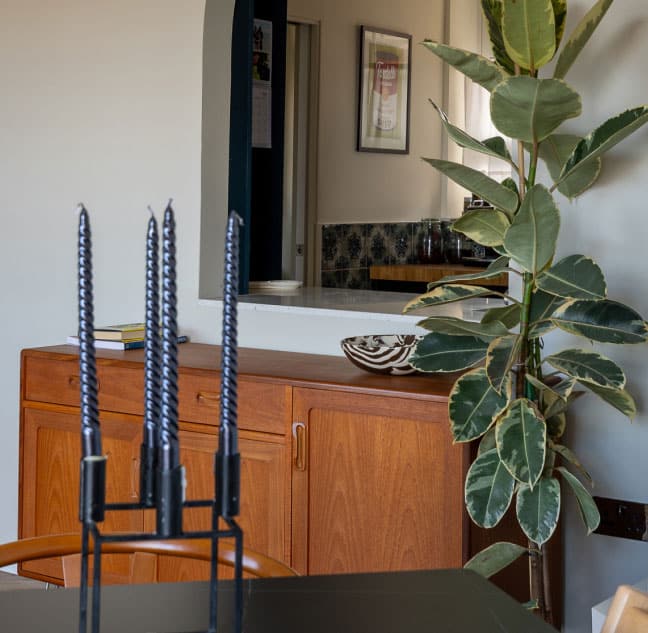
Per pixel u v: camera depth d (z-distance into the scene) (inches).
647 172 117.8
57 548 71.0
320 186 227.8
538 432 99.7
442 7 258.1
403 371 122.8
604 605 100.3
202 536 41.9
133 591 56.6
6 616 52.8
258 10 183.6
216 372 127.6
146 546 71.6
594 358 103.3
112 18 156.2
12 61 164.9
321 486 121.7
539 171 123.7
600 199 120.2
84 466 40.9
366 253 241.3
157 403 41.9
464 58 100.3
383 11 241.0
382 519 118.0
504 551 107.9
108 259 158.7
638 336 101.0
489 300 151.8
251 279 187.2
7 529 169.9
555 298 106.2
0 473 170.6
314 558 122.9
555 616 126.6
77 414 139.3
